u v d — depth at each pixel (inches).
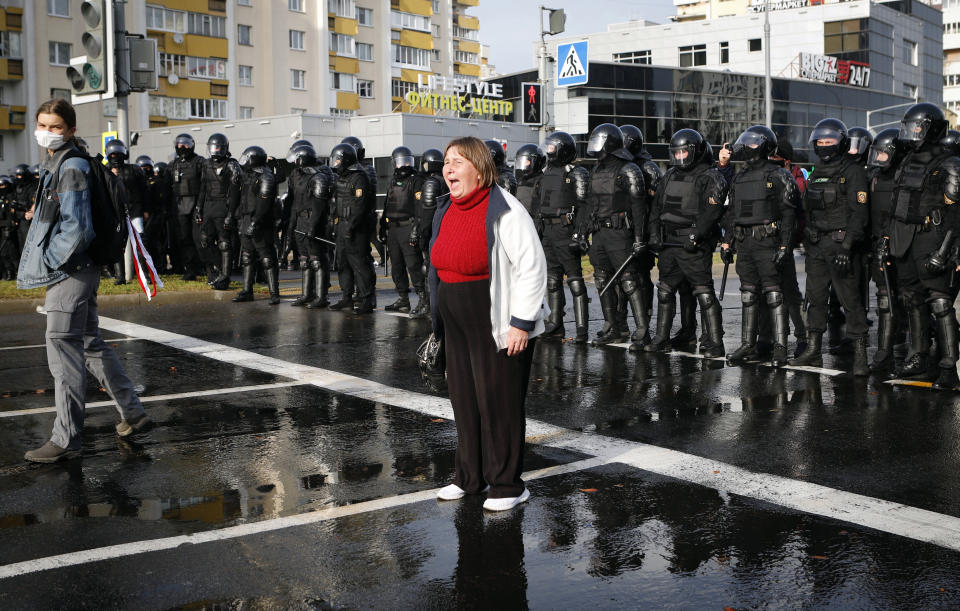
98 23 487.8
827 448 213.0
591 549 150.7
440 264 171.3
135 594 133.0
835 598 131.9
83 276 205.6
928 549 150.0
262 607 128.8
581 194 370.0
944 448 212.2
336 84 2418.8
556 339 394.9
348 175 473.4
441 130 1662.2
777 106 2196.1
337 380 298.4
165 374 309.7
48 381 299.7
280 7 2237.9
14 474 194.7
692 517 165.6
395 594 133.3
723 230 358.0
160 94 1996.8
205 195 571.2
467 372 174.9
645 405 261.3
